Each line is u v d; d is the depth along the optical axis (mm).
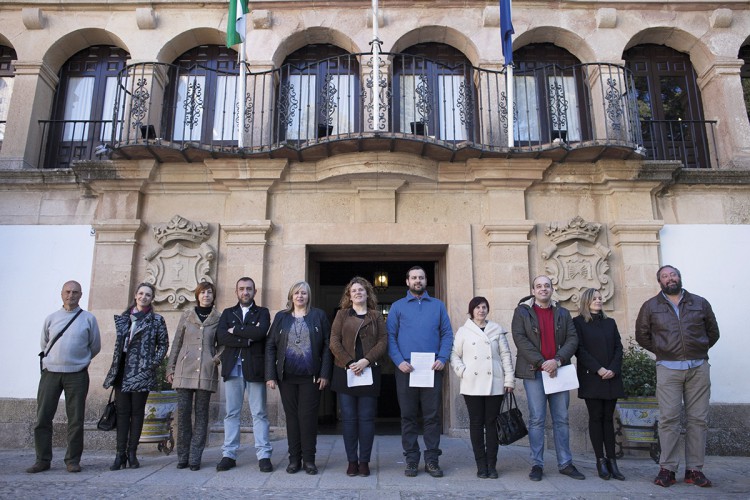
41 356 5324
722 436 6902
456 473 5047
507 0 7609
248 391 5215
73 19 8461
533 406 4918
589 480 4871
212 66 8664
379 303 10977
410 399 4945
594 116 8266
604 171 7496
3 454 6508
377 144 7055
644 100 8570
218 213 7719
